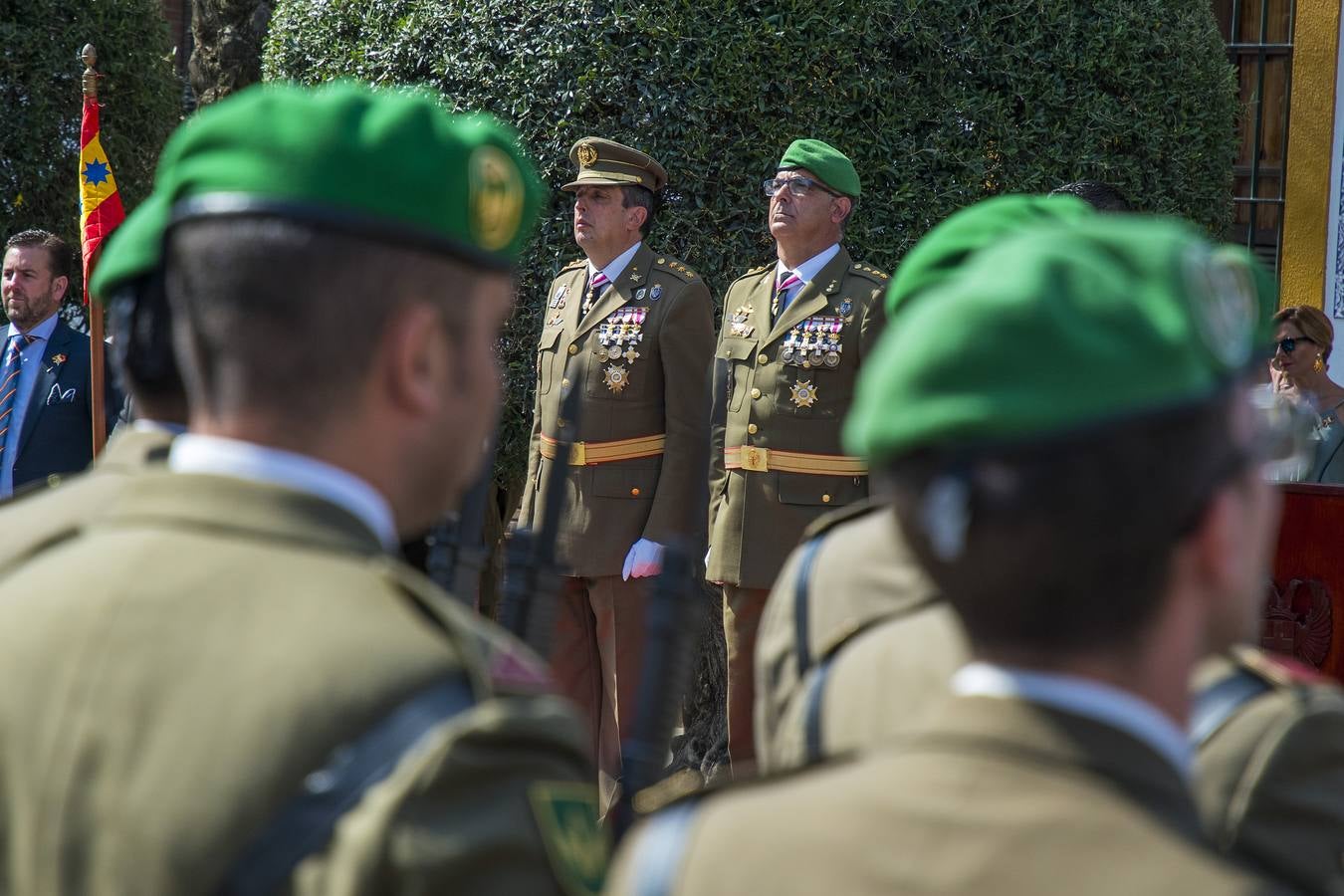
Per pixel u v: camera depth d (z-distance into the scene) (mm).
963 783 2129
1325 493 8328
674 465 11180
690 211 11984
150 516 2822
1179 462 2057
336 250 2738
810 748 3553
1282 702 3203
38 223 17719
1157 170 12625
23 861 2494
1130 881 1976
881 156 11938
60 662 2617
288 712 2445
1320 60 19125
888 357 2180
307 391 2762
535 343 12586
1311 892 2090
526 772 2482
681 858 2303
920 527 2189
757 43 11742
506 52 12320
